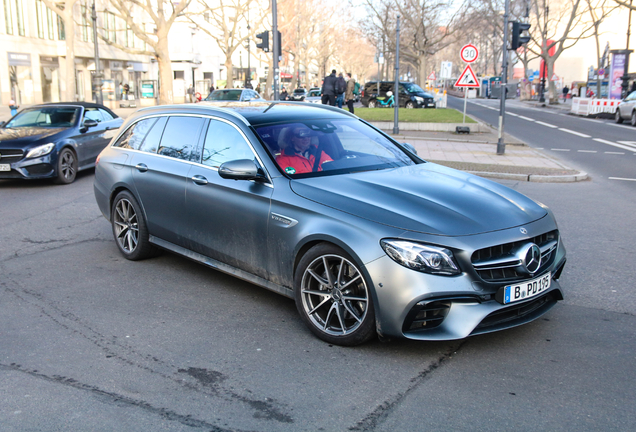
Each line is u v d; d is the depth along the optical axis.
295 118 4.85
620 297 4.64
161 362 3.56
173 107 5.46
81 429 2.83
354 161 4.56
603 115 31.62
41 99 40.88
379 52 56.41
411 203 3.74
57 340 3.90
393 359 3.57
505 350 3.67
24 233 7.03
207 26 67.44
